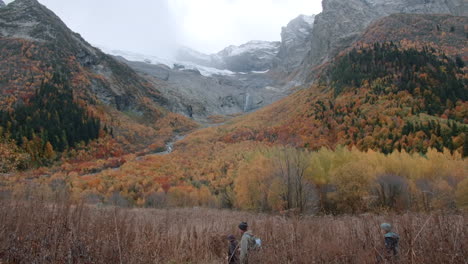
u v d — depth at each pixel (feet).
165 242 27.78
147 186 156.97
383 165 110.52
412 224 21.06
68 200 27.20
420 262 17.06
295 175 104.12
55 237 20.68
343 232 26.00
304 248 21.83
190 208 114.52
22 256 19.45
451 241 17.71
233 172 178.70
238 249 23.52
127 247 22.53
